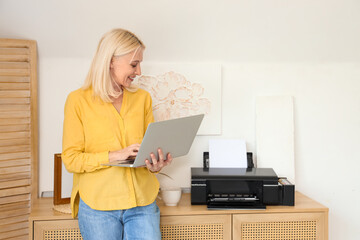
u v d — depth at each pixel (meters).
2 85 2.16
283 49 2.46
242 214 2.07
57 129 2.39
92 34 2.31
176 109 2.46
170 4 2.25
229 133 2.52
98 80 1.72
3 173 2.16
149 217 1.78
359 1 2.29
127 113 1.81
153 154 1.63
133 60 1.74
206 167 2.37
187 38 2.38
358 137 2.57
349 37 2.43
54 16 2.21
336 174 2.57
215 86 2.47
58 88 2.38
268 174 2.16
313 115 2.54
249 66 2.50
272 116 2.49
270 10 2.30
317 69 2.53
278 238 2.09
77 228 1.96
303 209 2.08
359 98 2.55
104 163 1.68
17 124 2.21
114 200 1.72
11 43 2.19
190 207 2.12
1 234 2.16
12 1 2.14
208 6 2.27
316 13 2.32
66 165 1.72
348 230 2.59
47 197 2.38
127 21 2.29
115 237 1.75
